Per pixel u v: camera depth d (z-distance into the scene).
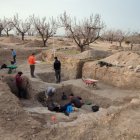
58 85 21.45
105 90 20.20
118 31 90.56
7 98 15.20
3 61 35.31
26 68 27.88
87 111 17.30
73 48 37.72
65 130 11.19
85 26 37.84
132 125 9.91
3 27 71.69
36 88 20.66
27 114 13.54
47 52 34.22
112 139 9.45
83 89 20.44
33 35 78.50
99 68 22.70
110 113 11.45
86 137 10.08
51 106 17.36
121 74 20.78
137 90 19.42
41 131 11.63
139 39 70.19
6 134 11.36
